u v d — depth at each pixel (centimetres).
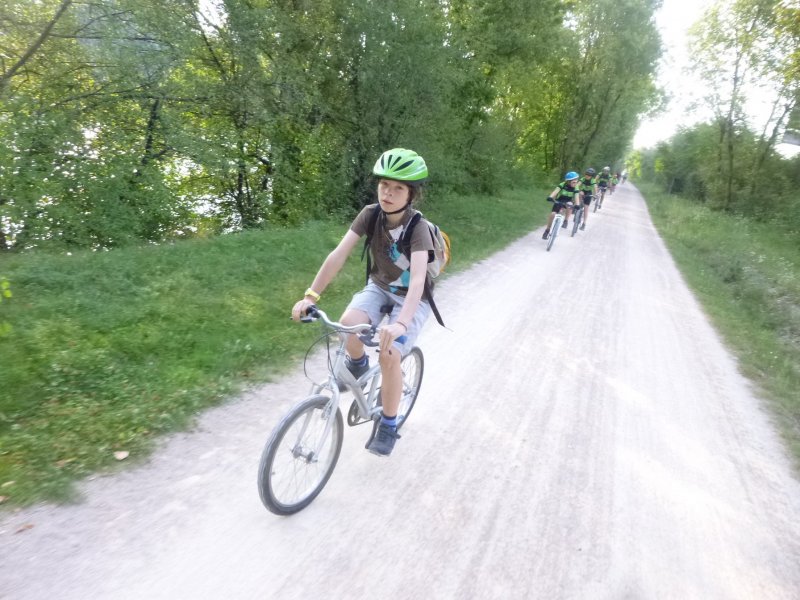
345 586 247
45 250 836
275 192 1259
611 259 1238
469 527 299
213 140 1121
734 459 414
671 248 1600
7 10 901
